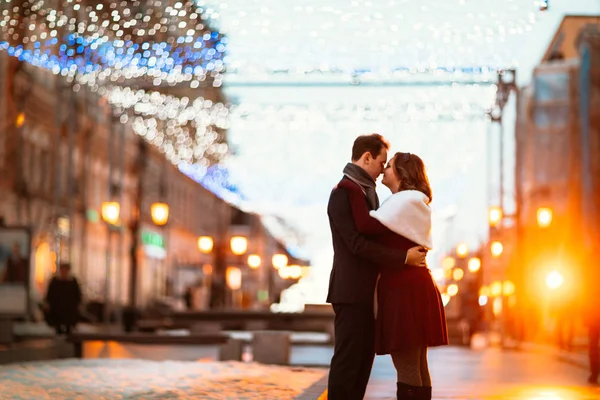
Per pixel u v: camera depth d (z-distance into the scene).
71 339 24.86
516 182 36.06
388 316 8.62
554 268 30.23
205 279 77.75
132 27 26.19
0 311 26.48
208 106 39.72
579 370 22.08
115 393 13.16
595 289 18.17
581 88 38.22
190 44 26.78
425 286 8.71
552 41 48.06
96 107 59.19
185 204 90.75
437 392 15.54
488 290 47.97
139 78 33.56
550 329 38.66
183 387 13.97
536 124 48.44
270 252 120.88
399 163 9.04
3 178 45.16
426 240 8.59
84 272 47.78
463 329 37.34
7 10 24.06
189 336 26.94
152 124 48.00
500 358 27.38
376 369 21.91
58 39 26.78
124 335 27.78
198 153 64.56
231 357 23.14
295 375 16.64
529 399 14.19
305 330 40.00
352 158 8.90
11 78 45.75
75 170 57.06
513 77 34.03
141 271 71.44
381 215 8.54
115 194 40.69
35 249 45.16
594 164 36.78
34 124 49.75
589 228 36.50
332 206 8.61
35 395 12.61
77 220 56.09
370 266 8.60
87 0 24.48
